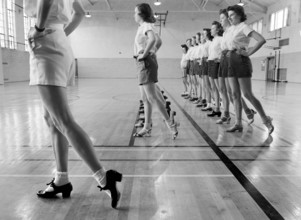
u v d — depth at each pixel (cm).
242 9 376
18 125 427
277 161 268
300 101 749
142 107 547
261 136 367
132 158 276
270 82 1683
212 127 425
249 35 362
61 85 171
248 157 279
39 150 302
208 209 177
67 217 168
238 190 204
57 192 192
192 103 714
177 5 2180
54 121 177
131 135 371
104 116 515
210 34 584
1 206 181
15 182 219
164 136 367
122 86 1322
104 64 2266
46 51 167
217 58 511
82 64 2266
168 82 1727
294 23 1583
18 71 1703
